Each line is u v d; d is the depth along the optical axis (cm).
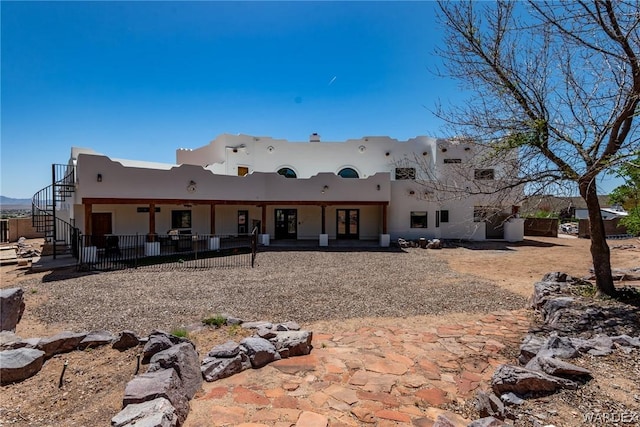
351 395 429
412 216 2359
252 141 2519
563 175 730
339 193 2166
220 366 470
